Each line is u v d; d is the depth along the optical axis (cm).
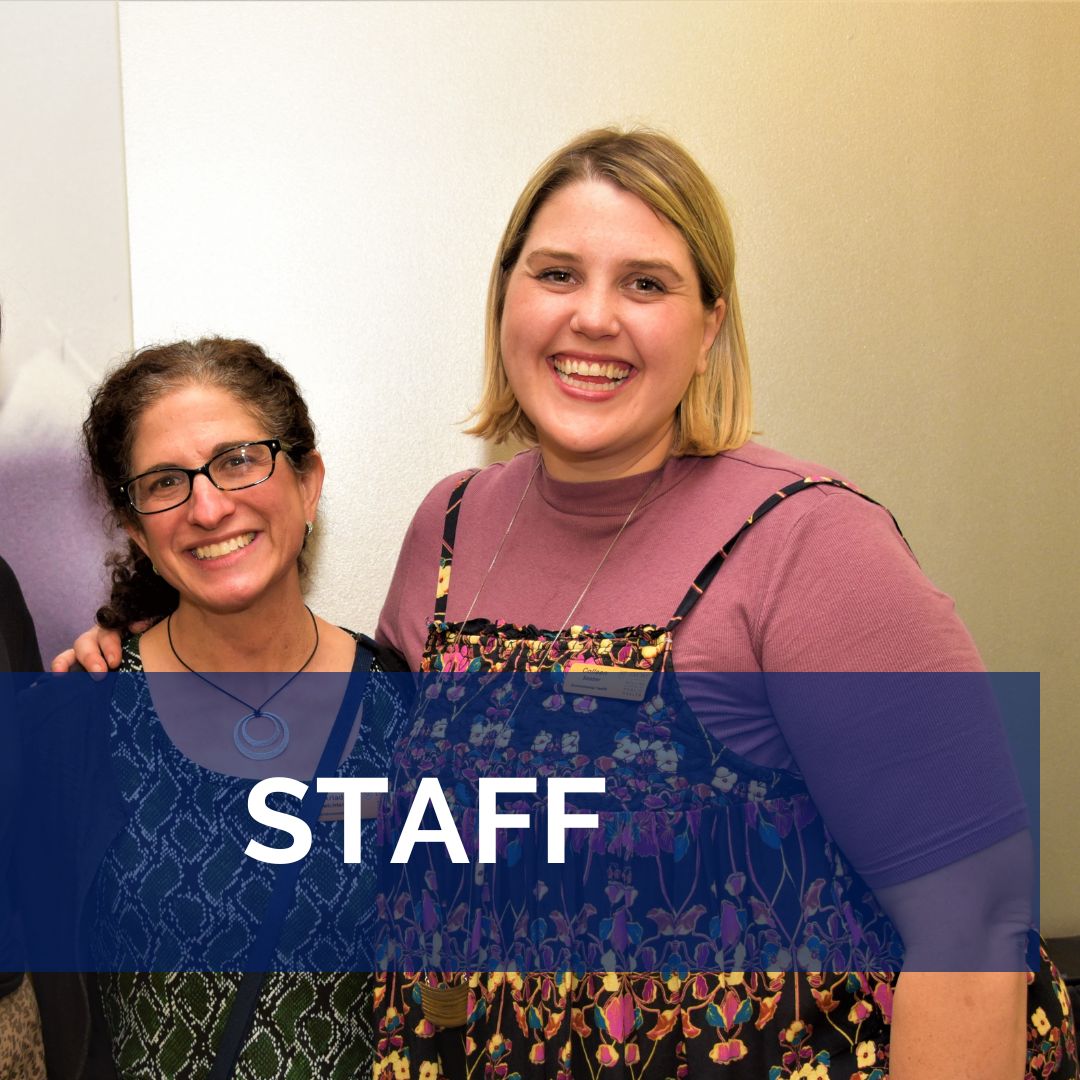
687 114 190
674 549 118
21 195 174
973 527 202
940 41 196
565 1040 112
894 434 199
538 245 118
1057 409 203
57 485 177
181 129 179
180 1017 125
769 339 195
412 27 183
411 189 185
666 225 116
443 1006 123
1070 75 200
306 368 185
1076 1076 115
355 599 189
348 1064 128
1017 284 201
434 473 189
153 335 180
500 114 186
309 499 140
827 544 107
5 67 172
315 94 182
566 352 118
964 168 198
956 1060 99
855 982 110
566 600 123
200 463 126
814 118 193
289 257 183
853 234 196
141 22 177
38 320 175
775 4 191
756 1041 109
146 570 144
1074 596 203
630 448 124
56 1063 130
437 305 187
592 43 187
